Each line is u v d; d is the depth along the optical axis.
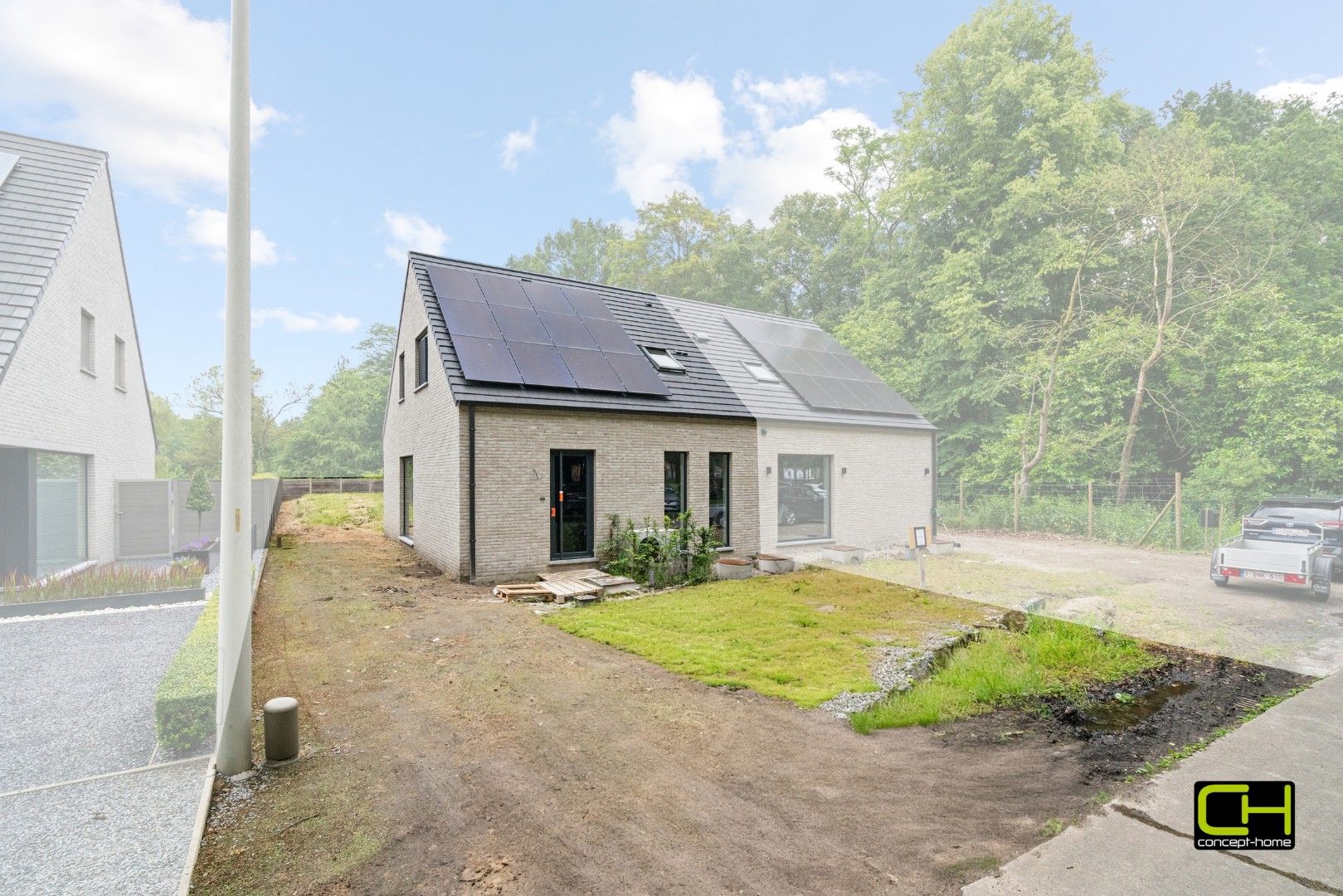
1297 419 14.62
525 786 3.66
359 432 42.06
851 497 13.95
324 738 4.35
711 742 4.26
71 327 11.53
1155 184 18.11
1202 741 4.23
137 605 9.15
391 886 2.75
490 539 9.60
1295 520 10.27
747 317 17.42
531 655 6.19
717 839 3.08
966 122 24.52
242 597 3.88
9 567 10.04
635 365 11.90
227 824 3.30
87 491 12.66
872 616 7.79
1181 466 18.41
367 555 12.24
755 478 12.48
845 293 33.97
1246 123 22.48
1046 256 20.83
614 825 3.22
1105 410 19.69
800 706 4.91
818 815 3.30
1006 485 20.31
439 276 12.02
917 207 25.94
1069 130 22.02
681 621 7.49
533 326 11.66
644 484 11.11
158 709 4.39
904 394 24.45
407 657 6.11
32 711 5.26
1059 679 5.52
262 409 39.25
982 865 2.80
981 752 4.11
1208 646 6.38
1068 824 3.16
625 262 40.31
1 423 9.01
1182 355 17.66
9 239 10.59
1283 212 17.58
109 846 3.25
